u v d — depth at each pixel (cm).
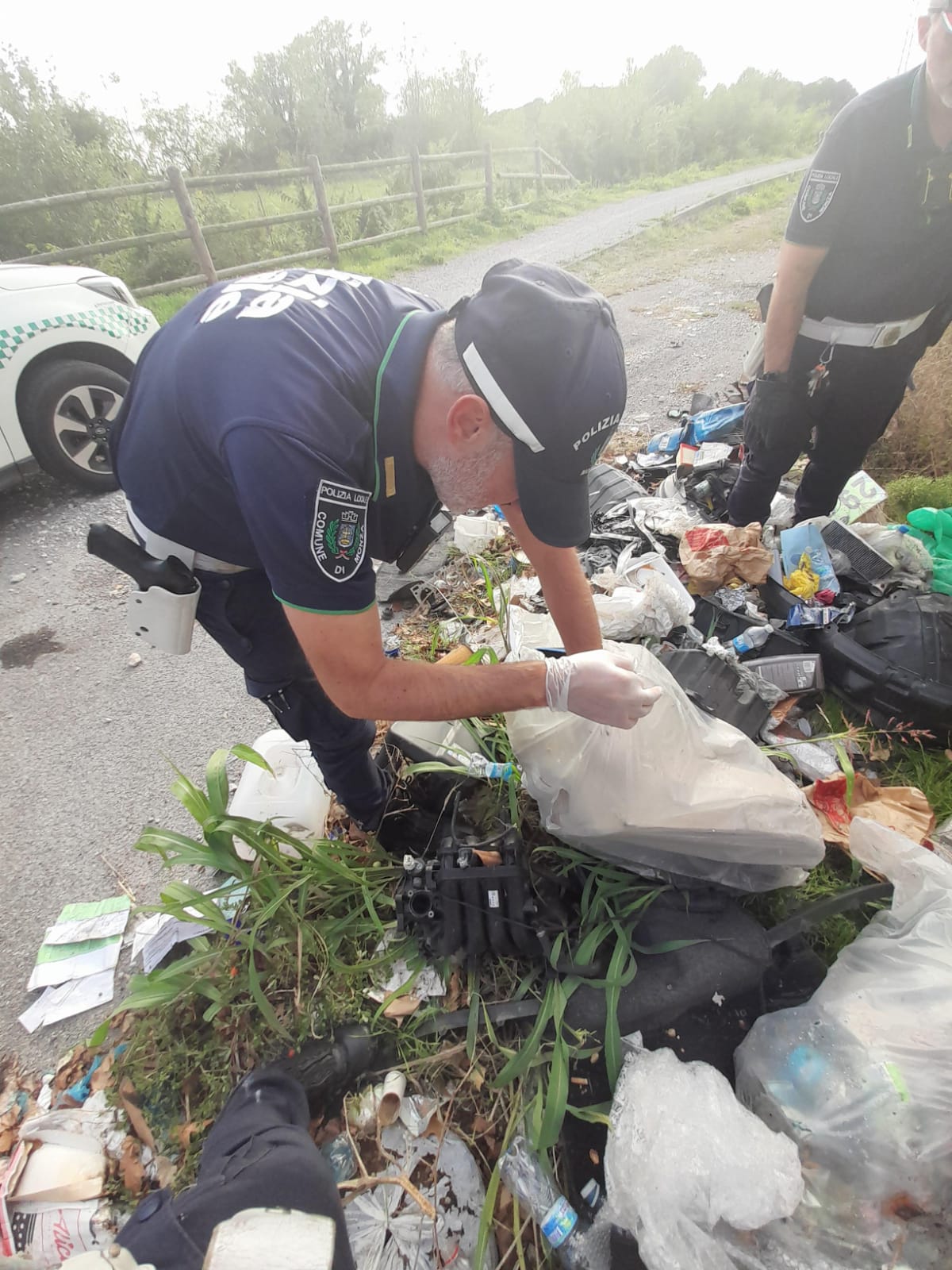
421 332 100
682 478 304
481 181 1057
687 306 591
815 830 143
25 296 328
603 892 143
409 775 171
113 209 773
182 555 123
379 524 115
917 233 180
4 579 309
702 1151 106
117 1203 129
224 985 147
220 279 701
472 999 138
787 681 204
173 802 208
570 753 141
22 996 165
